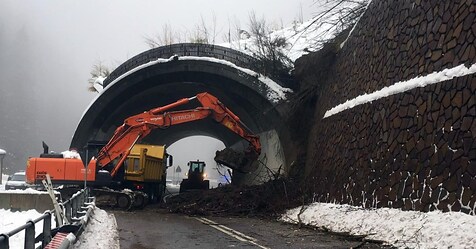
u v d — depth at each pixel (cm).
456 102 1202
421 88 1388
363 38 2002
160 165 3106
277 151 3008
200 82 3328
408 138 1427
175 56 3189
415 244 1170
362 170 1733
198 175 3934
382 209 1481
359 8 2405
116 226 1684
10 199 1892
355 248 1225
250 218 2191
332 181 2034
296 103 2812
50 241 923
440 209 1191
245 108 3431
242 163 2792
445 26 1333
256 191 2503
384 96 1645
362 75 1947
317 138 2455
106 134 3612
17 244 1229
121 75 3294
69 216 1301
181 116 2730
